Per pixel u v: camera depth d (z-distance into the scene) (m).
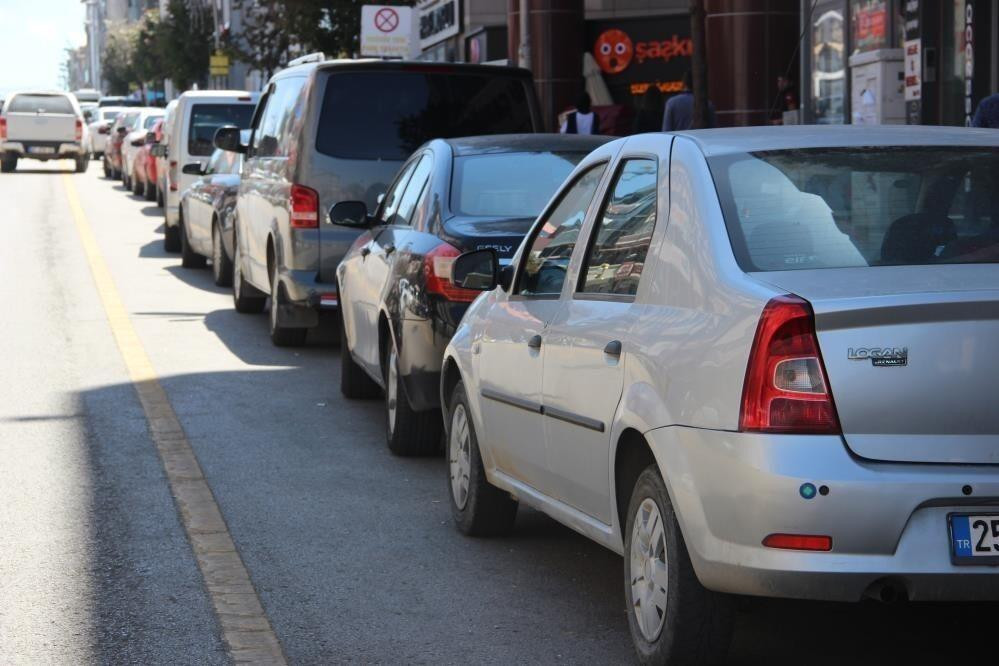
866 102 23.92
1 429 13.02
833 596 5.90
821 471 5.84
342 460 11.93
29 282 25.14
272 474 11.38
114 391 14.99
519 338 8.42
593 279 7.73
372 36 34.59
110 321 20.41
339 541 9.44
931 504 5.87
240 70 100.88
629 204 7.59
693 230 6.79
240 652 7.23
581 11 45.03
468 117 16.56
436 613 7.92
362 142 16.39
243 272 20.88
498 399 8.73
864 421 5.91
